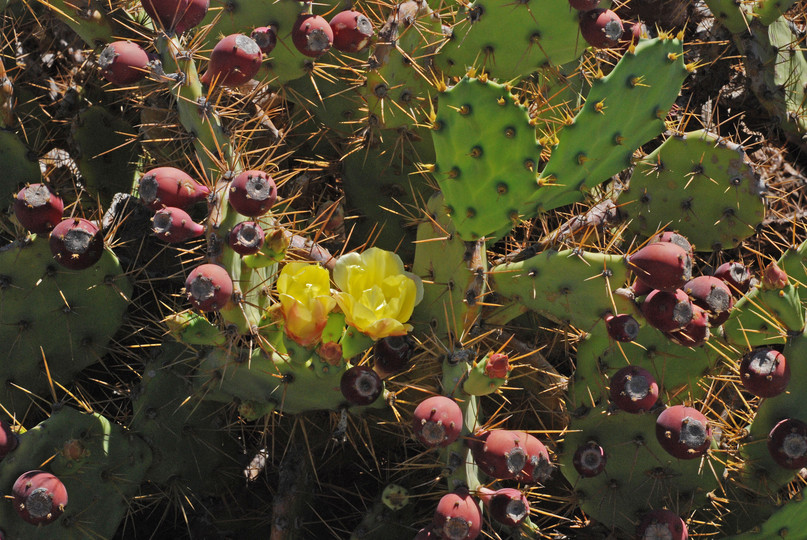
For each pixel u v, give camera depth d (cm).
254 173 181
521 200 202
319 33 215
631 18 341
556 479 253
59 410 215
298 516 242
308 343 195
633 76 199
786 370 207
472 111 192
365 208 269
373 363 229
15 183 245
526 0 217
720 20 318
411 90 240
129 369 263
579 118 201
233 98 260
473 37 229
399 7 232
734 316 228
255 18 228
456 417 181
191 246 267
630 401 200
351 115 260
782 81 321
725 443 227
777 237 305
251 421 263
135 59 192
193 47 213
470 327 215
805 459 208
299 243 220
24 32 306
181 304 253
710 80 342
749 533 216
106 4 231
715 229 258
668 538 204
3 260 215
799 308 213
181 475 241
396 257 201
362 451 262
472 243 210
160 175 183
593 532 250
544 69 256
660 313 194
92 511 216
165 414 231
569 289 205
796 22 368
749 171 244
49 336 229
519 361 242
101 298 230
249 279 196
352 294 199
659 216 259
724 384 242
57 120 286
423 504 249
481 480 214
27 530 203
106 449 219
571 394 236
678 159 249
